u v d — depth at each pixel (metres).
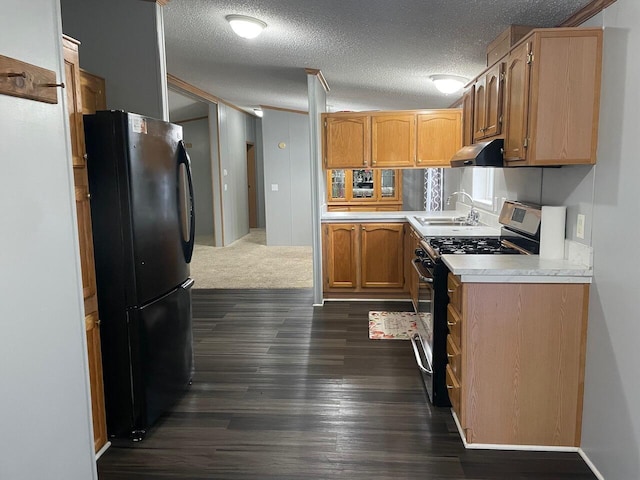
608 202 2.02
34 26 1.53
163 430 2.52
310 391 2.95
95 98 2.70
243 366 3.35
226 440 2.42
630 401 1.85
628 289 1.86
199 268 6.72
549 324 2.22
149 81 3.03
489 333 2.24
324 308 4.78
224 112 8.37
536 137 2.16
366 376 3.16
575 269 2.17
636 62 1.81
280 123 8.41
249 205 11.02
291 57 4.09
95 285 2.29
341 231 4.95
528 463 2.20
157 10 2.97
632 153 1.83
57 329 1.65
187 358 2.91
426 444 2.36
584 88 2.12
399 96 5.60
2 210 1.38
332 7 2.68
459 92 4.76
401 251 4.93
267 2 2.74
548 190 2.71
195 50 4.08
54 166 1.63
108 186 2.24
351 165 5.21
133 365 2.35
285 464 2.21
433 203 6.93
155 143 2.46
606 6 2.05
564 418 2.27
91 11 3.02
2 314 1.38
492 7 2.41
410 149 5.16
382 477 2.11
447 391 2.72
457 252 2.86
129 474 2.15
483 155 2.66
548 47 2.12
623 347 1.90
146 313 2.38
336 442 2.38
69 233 1.73
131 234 2.27
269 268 6.70
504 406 2.29
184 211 2.83
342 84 5.15
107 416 2.40
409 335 3.94
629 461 1.86
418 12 2.61
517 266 2.25
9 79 1.39
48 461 1.60
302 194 8.53
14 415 1.43
